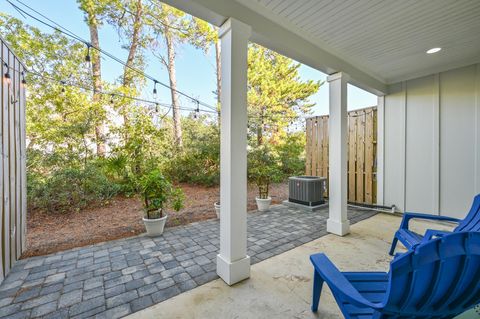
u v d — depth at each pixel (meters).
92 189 4.56
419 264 0.86
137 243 2.88
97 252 2.61
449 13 2.20
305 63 2.83
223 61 2.04
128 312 1.60
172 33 7.61
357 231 3.29
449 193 3.64
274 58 9.75
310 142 5.55
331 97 3.26
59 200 4.19
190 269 2.21
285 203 5.00
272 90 9.23
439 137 3.72
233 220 1.98
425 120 3.86
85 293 1.83
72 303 1.71
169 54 7.86
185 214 4.29
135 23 6.95
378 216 4.07
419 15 2.24
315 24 2.39
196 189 6.71
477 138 3.38
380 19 2.29
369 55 3.14
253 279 2.03
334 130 3.22
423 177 3.90
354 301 1.04
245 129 2.05
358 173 4.71
